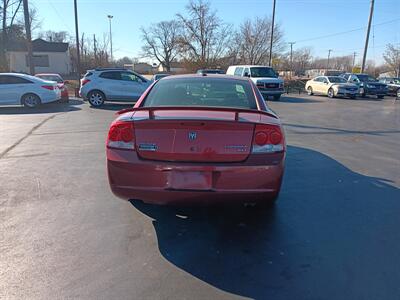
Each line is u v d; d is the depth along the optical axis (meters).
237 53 49.06
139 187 3.17
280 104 19.16
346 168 5.83
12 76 14.48
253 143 3.11
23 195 4.42
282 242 3.31
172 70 73.31
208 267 2.88
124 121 3.17
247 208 3.98
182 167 3.07
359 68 40.84
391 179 5.25
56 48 56.41
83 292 2.52
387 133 9.70
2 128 9.52
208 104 3.92
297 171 5.60
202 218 3.80
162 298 2.48
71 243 3.22
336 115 14.00
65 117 11.88
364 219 3.82
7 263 2.87
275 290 2.59
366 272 2.83
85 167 5.69
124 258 2.99
